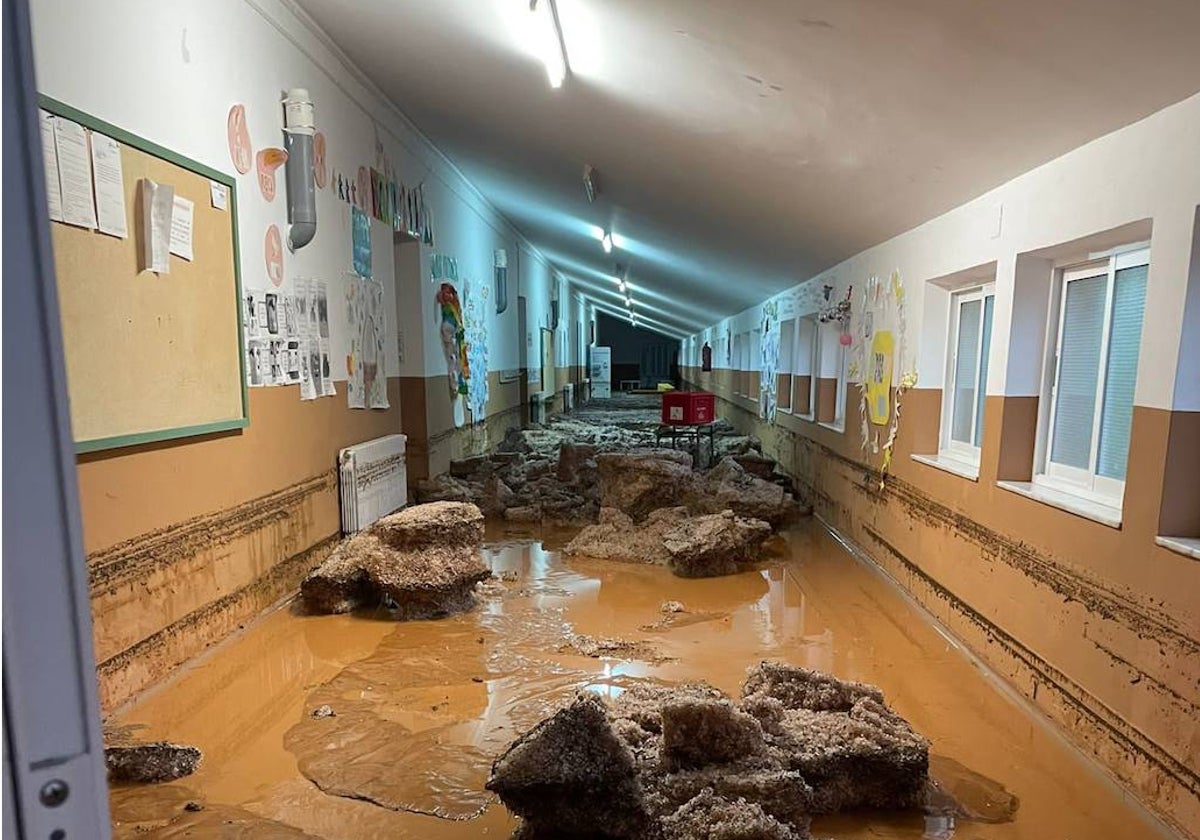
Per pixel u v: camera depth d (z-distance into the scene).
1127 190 2.35
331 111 4.36
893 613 3.93
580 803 1.90
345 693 2.86
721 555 4.64
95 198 2.37
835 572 4.74
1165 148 2.17
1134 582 2.23
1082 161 2.60
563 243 11.09
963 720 2.74
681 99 3.66
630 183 5.73
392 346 5.51
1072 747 2.49
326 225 4.29
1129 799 2.18
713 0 2.59
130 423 2.55
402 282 6.24
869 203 4.20
